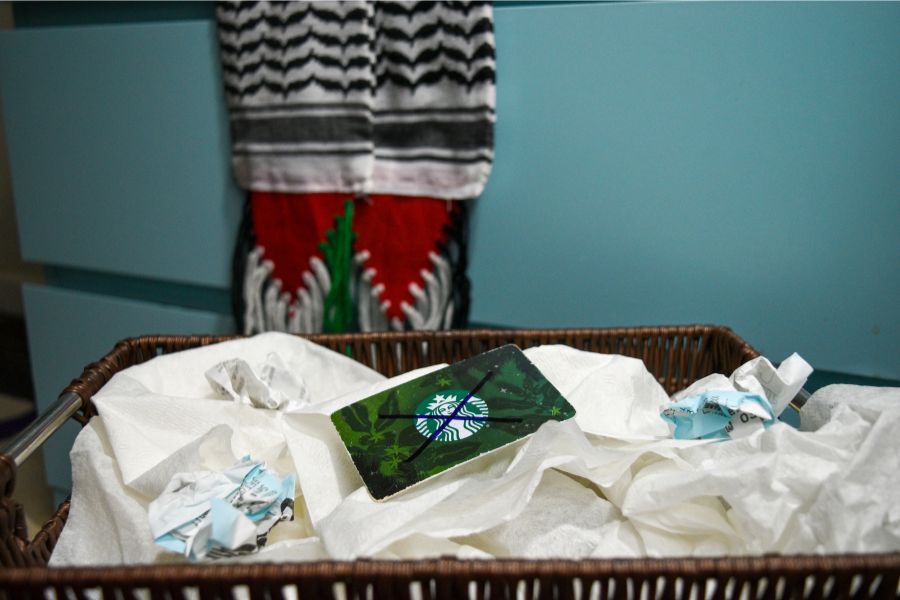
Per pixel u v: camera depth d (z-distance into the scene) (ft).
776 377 1.72
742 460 1.43
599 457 1.52
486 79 2.28
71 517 1.61
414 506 1.40
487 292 2.63
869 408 1.50
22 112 3.05
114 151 2.92
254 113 2.50
